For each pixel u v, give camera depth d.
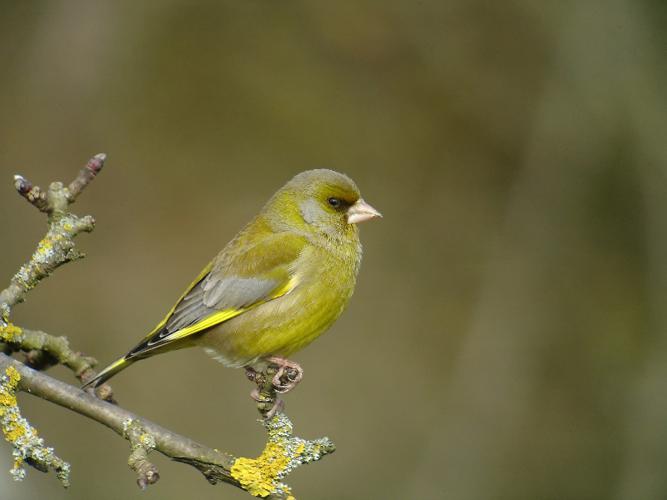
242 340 7.89
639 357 13.87
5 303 6.44
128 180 13.65
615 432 13.39
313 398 13.34
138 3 14.30
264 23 14.62
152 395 12.51
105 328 12.75
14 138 13.38
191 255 13.42
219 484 12.05
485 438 13.13
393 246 14.50
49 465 5.89
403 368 13.76
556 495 12.90
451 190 14.74
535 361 13.81
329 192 8.20
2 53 13.67
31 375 6.11
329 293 8.08
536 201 14.23
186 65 14.30
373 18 14.68
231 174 14.04
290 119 14.45
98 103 13.84
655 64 13.52
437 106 14.84
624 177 14.09
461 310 14.13
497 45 14.77
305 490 12.55
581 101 13.67
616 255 14.41
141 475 5.72
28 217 13.15
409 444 13.17
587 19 13.59
